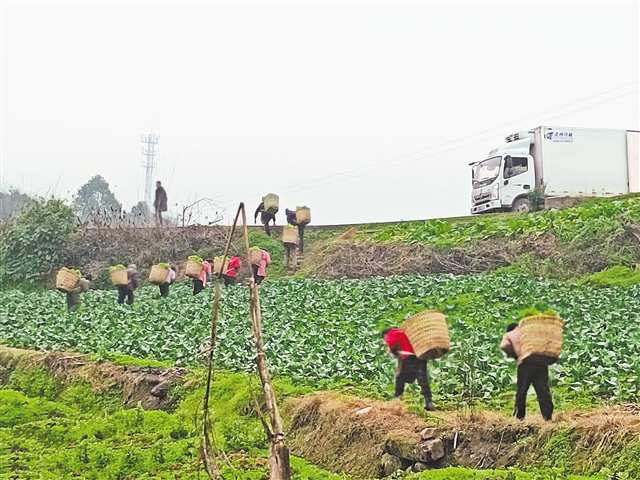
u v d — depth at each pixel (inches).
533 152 1517.0
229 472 455.2
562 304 823.7
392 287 1047.6
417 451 451.8
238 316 933.8
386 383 577.3
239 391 631.8
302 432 545.6
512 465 438.0
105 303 1174.3
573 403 497.0
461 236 1285.7
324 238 1523.1
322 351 705.0
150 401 708.0
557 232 1156.5
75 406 748.0
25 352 881.5
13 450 554.3
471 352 585.3
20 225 1577.3
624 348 601.9
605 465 409.1
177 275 1460.4
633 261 1053.8
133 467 492.7
